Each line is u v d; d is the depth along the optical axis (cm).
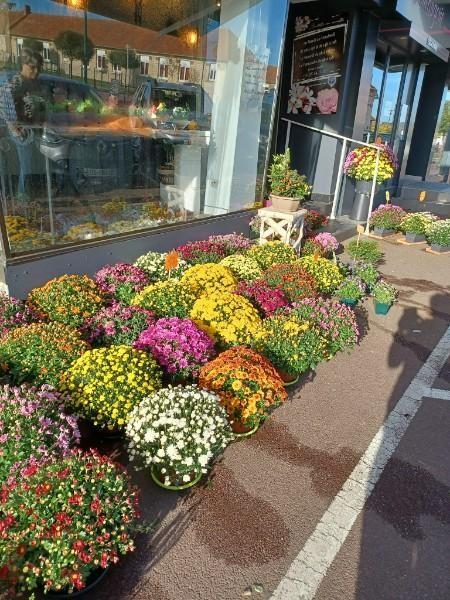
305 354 343
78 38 431
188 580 208
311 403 342
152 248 521
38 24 391
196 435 241
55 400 253
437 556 226
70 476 199
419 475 277
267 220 586
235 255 514
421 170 1405
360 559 222
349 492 262
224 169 639
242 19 602
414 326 489
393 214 857
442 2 1055
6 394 241
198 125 593
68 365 292
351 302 500
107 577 207
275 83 664
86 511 193
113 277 422
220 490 257
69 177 440
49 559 183
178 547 223
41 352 290
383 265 707
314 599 203
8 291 390
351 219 919
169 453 237
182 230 557
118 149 492
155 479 257
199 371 311
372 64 871
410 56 1138
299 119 920
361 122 894
